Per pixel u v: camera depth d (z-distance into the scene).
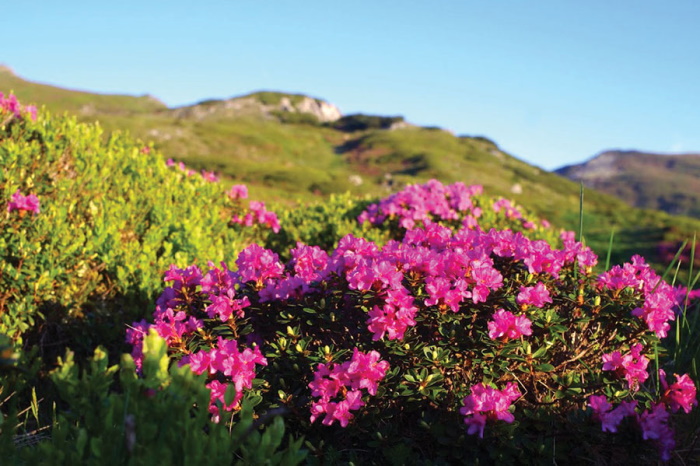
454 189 2.55
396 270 1.30
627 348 1.32
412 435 1.23
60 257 1.61
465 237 1.43
